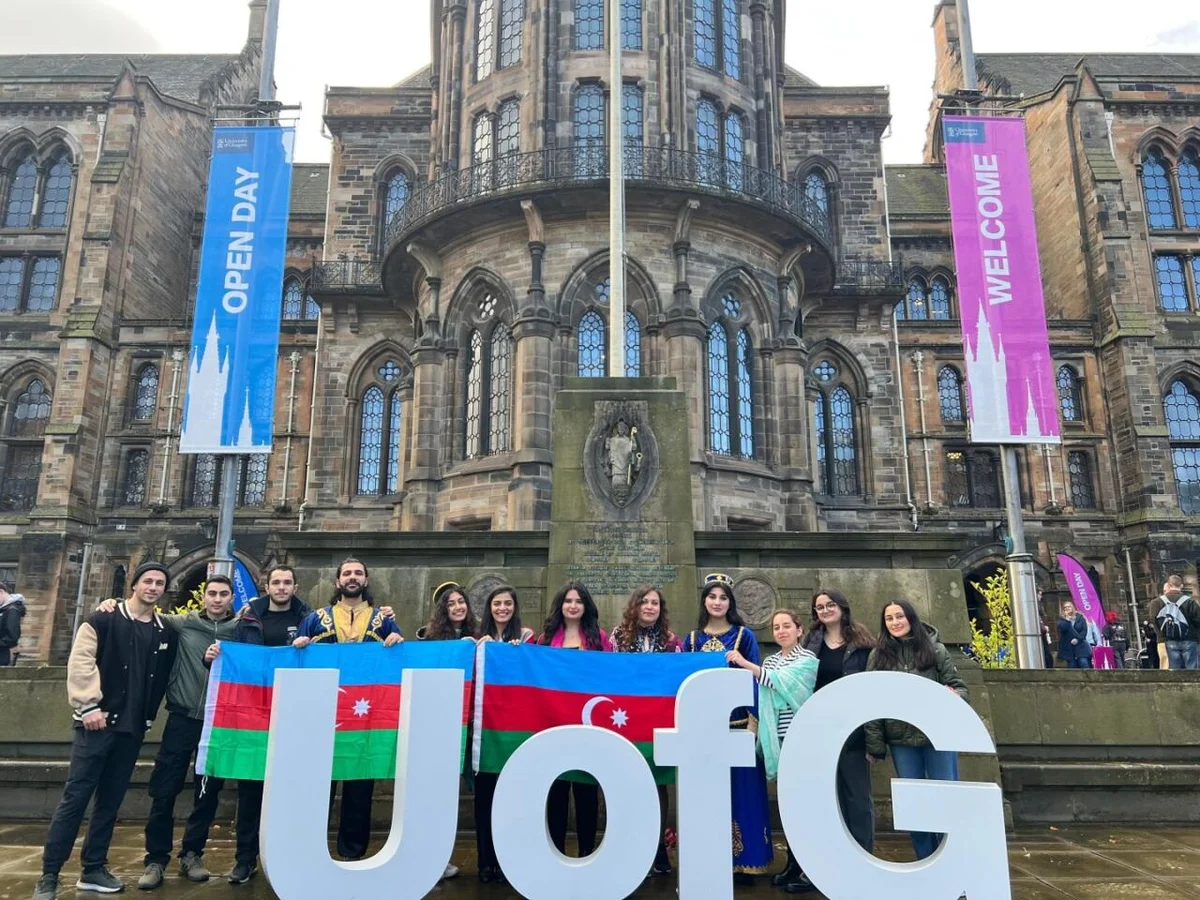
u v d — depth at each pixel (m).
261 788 7.18
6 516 37.56
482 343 25.98
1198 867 7.92
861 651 7.13
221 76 47.31
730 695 6.04
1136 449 36.84
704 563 11.68
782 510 25.53
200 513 37.16
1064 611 20.12
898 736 6.71
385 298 35.41
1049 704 10.84
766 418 25.86
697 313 24.53
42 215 41.16
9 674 10.75
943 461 38.22
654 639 7.70
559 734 5.87
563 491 11.26
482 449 25.33
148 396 38.94
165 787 7.12
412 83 42.31
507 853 5.73
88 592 36.31
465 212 25.36
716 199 24.86
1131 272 39.03
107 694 6.80
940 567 11.47
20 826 9.55
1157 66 48.22
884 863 5.74
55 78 41.53
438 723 6.01
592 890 5.71
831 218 38.59
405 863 5.81
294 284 43.62
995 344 16.27
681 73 26.44
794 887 6.80
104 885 6.77
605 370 24.86
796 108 39.25
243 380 16.33
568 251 25.14
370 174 38.06
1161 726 10.78
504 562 11.69
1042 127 44.28
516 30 28.02
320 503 33.88
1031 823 10.02
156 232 42.41
